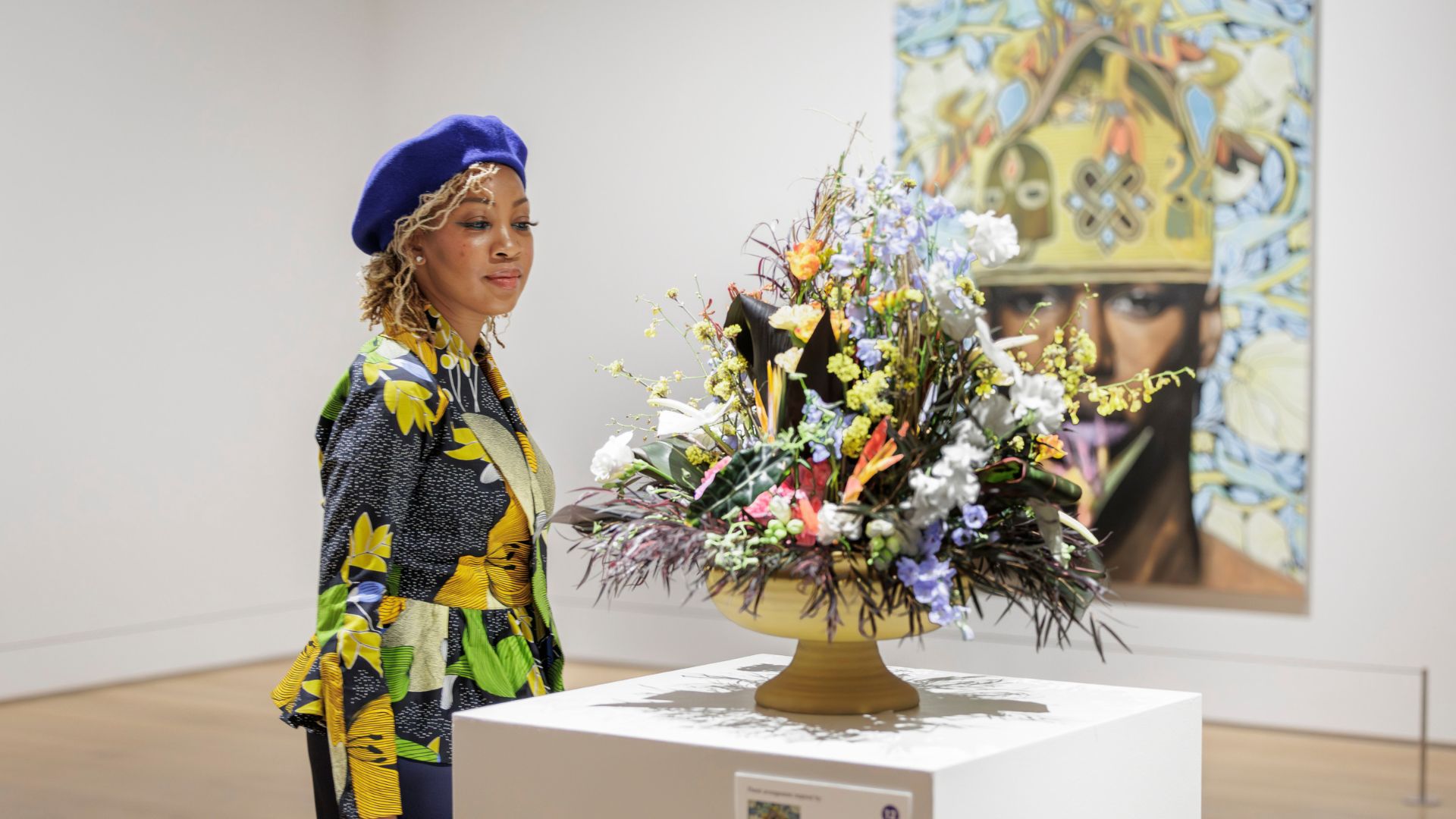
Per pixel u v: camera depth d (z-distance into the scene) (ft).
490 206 6.04
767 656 6.50
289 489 22.52
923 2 18.22
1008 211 17.69
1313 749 15.40
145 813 12.96
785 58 19.56
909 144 18.30
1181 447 16.84
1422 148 15.67
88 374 19.52
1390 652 15.92
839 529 4.43
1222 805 12.99
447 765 5.59
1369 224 15.96
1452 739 15.56
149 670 20.24
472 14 22.38
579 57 21.30
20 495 18.65
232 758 15.15
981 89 17.83
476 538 5.88
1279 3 16.26
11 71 18.61
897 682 4.94
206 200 21.16
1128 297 17.04
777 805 4.14
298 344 22.59
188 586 20.88
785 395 4.84
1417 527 15.76
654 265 20.61
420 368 5.80
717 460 5.22
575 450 21.17
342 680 5.40
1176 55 16.76
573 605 21.35
